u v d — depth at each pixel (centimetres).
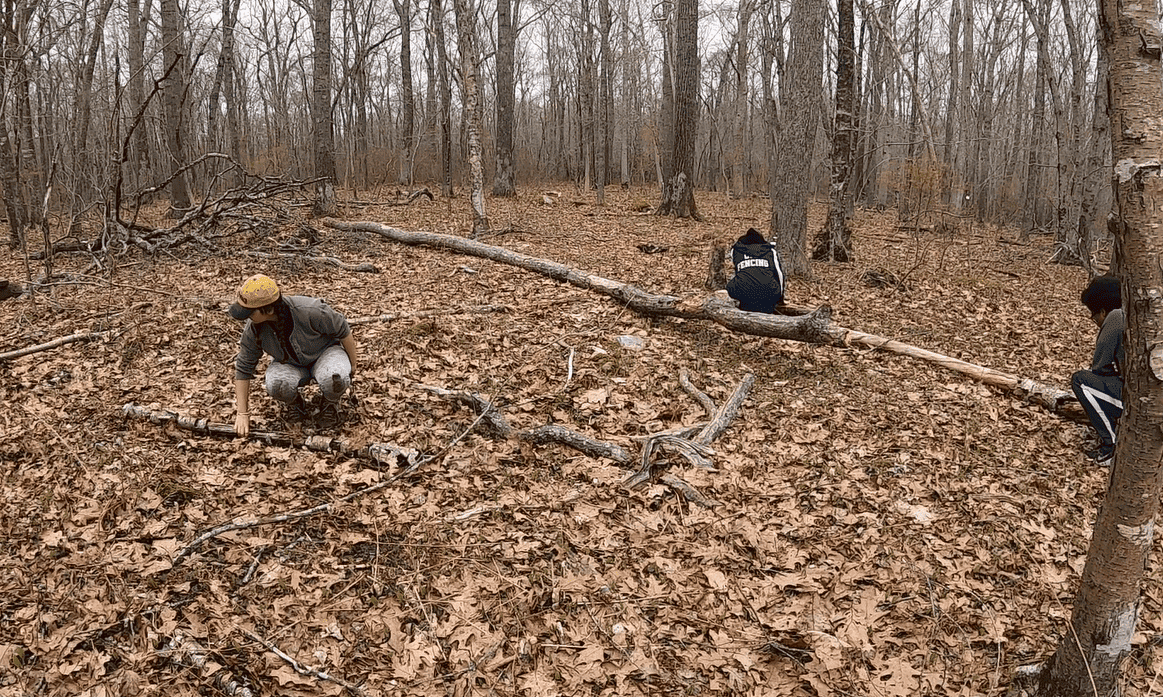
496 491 434
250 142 3425
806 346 678
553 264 893
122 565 357
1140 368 227
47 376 573
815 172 2930
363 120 2755
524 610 343
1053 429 533
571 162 4081
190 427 484
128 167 1545
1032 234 1973
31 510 403
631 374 598
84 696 286
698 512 419
